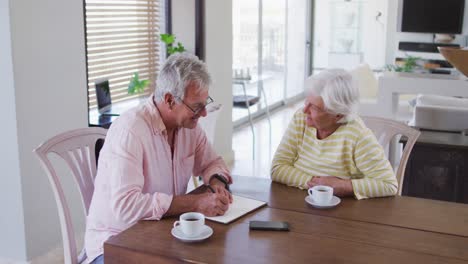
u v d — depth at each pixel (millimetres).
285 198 2166
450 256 1669
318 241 1761
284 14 8047
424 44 8742
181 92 1979
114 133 2002
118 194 1912
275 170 2383
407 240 1779
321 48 9398
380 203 2121
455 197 3164
